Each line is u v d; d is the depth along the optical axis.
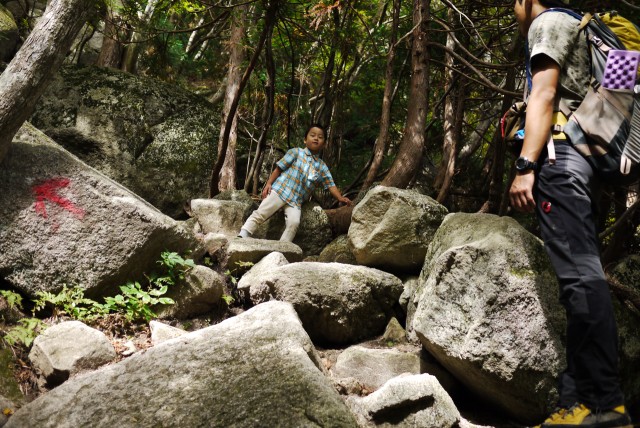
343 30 5.99
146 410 2.36
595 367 2.01
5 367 2.76
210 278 3.68
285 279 3.53
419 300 3.26
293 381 2.44
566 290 2.10
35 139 3.61
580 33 2.29
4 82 3.16
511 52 5.29
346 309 3.56
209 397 2.40
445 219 3.64
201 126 6.42
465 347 2.83
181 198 6.05
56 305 3.26
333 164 7.51
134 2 6.04
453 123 6.27
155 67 7.96
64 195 3.43
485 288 2.86
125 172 5.87
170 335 3.18
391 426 2.67
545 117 2.20
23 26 7.62
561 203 2.16
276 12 5.69
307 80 7.48
